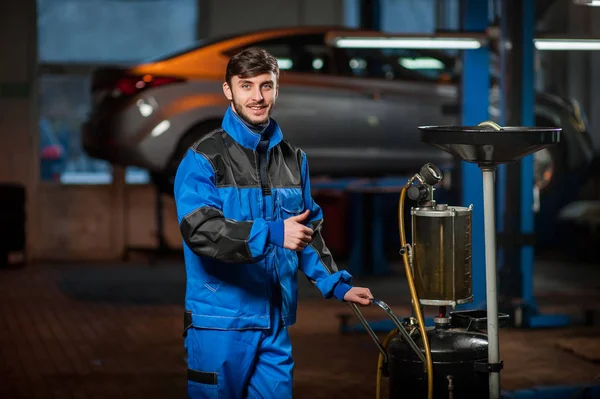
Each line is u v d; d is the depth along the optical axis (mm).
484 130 3188
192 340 3246
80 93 11852
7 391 5480
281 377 3260
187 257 3238
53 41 11758
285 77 9609
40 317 7777
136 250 10727
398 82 10031
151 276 10039
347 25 11680
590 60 12055
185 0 11969
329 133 9727
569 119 10945
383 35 6832
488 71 7121
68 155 11898
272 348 3262
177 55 9227
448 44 6879
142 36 11922
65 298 8688
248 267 3186
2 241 10711
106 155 9062
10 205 10742
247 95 3182
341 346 6566
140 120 8922
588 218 11031
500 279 7242
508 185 7117
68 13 11766
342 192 10883
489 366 3232
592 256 11039
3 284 9516
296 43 9719
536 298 8664
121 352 6449
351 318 7574
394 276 9922
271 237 2959
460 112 7180
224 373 3195
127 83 8961
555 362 5961
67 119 11852
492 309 3252
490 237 3260
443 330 3357
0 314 7926
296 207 3309
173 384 5578
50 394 5402
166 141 8945
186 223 3061
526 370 5754
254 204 3197
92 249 11289
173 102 8984
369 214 9961
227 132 3225
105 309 8117
